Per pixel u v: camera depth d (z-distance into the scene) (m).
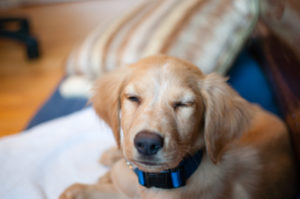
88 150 0.75
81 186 0.61
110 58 0.97
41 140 0.76
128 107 0.54
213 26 0.93
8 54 1.52
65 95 1.01
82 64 1.02
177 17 0.97
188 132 0.53
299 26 0.59
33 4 2.61
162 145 0.50
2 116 0.99
